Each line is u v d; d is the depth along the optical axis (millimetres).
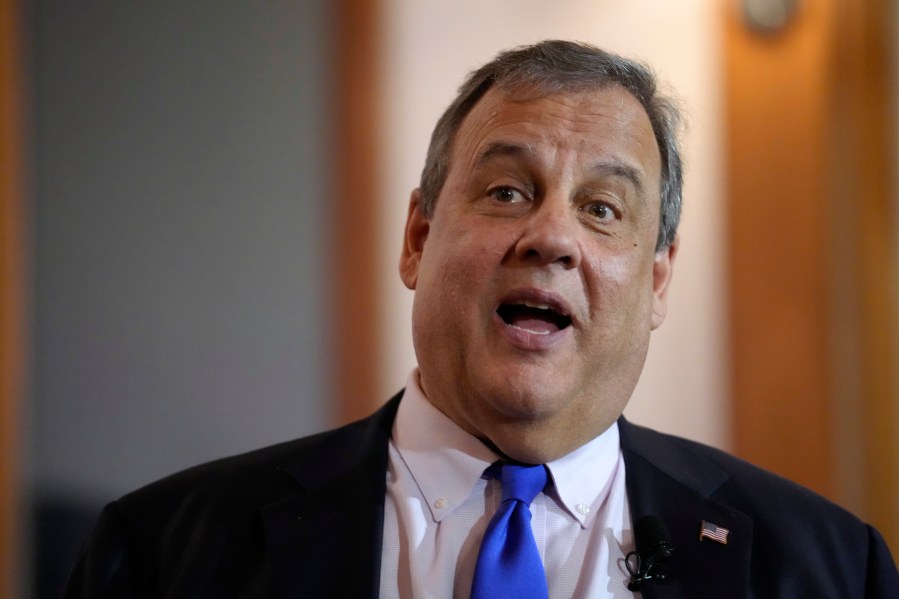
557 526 5562
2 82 10578
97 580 5625
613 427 6094
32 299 10719
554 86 5742
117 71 11352
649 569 5305
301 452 6090
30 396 10602
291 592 5184
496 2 12305
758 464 12094
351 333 11820
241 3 11875
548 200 5488
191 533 5656
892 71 12289
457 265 5516
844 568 5797
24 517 10383
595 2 12406
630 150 5723
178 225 11391
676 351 12250
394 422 6199
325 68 12047
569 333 5434
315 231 11859
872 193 12219
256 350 11508
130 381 11031
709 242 12320
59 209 10953
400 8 12242
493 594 5012
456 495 5574
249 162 11719
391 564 5391
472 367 5406
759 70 12422
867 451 12055
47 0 11086
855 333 12180
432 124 12172
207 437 11242
